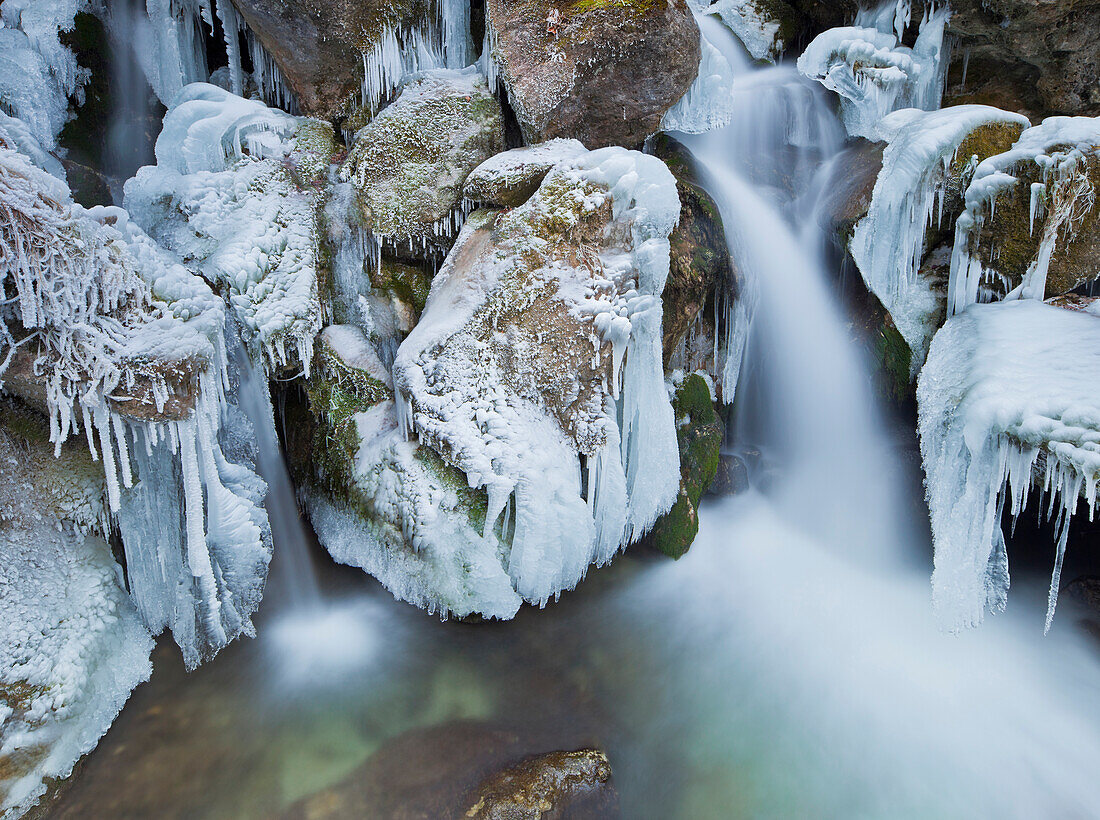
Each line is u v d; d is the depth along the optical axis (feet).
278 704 11.24
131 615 11.25
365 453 13.09
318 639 12.42
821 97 18.61
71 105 14.51
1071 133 13.24
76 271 9.18
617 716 11.76
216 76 16.02
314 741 10.69
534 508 11.98
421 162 14.03
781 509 16.57
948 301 14.87
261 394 13.52
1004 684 13.03
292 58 14.53
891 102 17.29
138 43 15.51
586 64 13.28
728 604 14.26
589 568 14.01
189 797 9.74
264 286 12.96
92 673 10.20
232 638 11.96
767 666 13.09
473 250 13.10
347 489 13.24
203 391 10.41
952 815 10.82
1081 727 12.24
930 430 13.64
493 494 11.80
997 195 13.73
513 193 13.07
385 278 14.38
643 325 12.30
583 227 12.16
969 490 12.35
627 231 12.31
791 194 17.48
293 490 14.56
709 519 15.88
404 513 12.21
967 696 12.80
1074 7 15.08
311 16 13.80
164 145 13.17
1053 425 10.82
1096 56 15.72
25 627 9.64
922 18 17.07
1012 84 17.35
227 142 13.61
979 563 12.49
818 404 16.94
